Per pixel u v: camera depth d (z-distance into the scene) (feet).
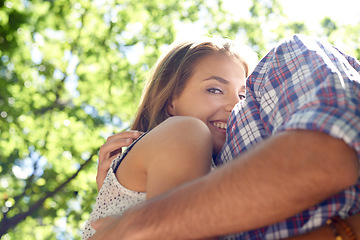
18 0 27.22
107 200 4.30
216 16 36.83
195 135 3.55
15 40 26.45
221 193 2.72
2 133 31.04
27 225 34.45
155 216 2.85
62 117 32.27
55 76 34.01
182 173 3.34
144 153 3.79
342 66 3.36
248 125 3.79
